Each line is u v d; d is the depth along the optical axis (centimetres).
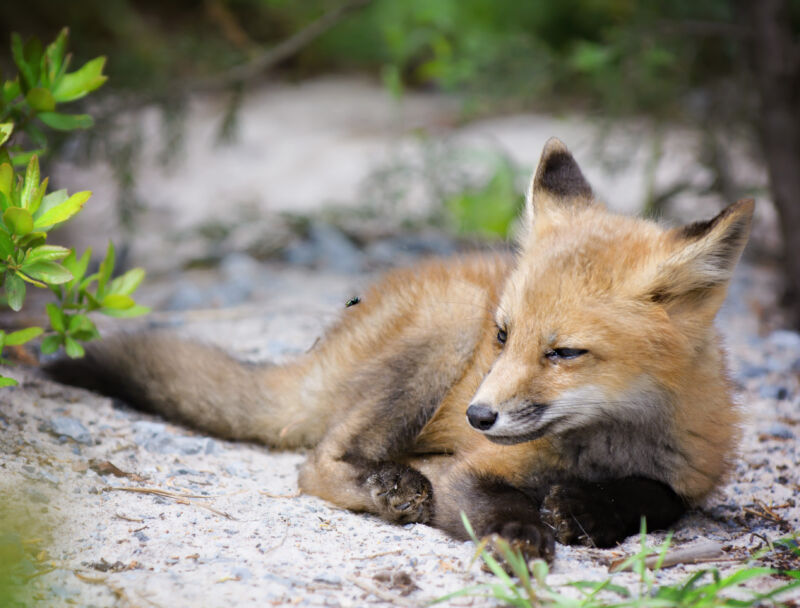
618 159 1677
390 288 917
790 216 1447
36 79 837
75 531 646
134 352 953
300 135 2481
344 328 927
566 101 1944
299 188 2114
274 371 945
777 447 942
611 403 696
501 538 645
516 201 1700
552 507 717
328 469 804
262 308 1399
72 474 740
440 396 852
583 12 2350
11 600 529
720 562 670
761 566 661
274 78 3002
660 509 742
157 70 1605
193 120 2514
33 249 711
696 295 712
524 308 698
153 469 795
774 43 1446
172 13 2717
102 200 1950
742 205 686
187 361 952
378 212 1780
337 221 1780
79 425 837
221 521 700
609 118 1628
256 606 558
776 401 1086
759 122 1560
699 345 721
